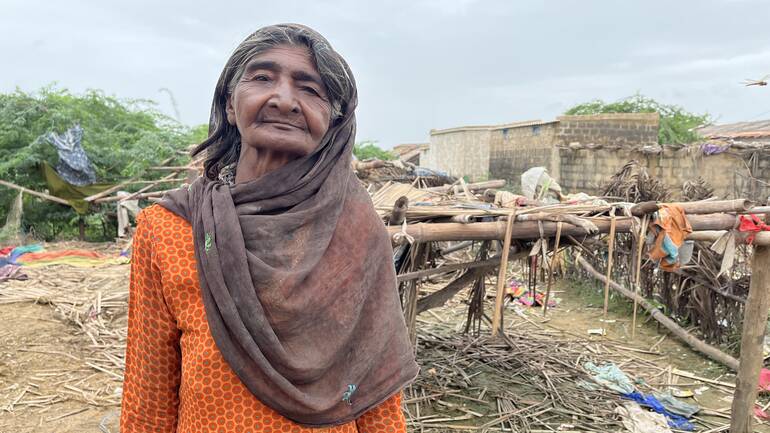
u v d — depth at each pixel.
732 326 5.35
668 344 5.64
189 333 0.93
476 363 4.84
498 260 4.00
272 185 0.95
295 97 0.93
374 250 1.02
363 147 23.84
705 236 3.69
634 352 5.42
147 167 11.31
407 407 4.01
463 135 20.14
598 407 4.10
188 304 0.93
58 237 11.13
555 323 6.29
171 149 12.09
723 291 5.30
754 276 3.50
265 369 0.88
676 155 12.24
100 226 11.62
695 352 5.43
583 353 5.30
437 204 3.84
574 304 7.03
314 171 0.97
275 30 0.97
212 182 1.00
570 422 3.90
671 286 6.11
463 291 7.38
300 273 0.90
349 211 1.00
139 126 13.47
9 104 10.94
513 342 5.26
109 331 5.30
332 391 0.97
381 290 1.04
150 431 1.03
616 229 3.55
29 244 9.98
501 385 4.44
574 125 14.91
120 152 11.59
